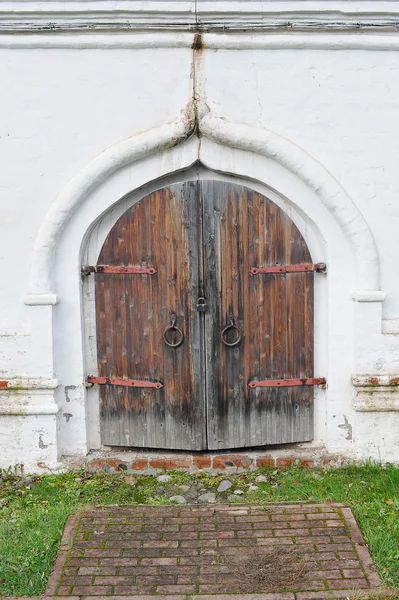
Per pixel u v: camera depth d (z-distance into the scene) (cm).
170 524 484
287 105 533
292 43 523
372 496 513
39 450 559
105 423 581
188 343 564
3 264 546
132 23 520
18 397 553
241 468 571
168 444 578
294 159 529
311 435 582
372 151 539
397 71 532
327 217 545
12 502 518
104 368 574
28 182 539
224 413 573
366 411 555
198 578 422
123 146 528
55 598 405
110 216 560
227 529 476
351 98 533
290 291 562
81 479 554
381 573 423
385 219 546
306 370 573
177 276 557
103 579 422
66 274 552
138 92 530
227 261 555
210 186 547
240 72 529
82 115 532
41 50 525
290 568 429
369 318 550
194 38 521
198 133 535
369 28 524
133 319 566
